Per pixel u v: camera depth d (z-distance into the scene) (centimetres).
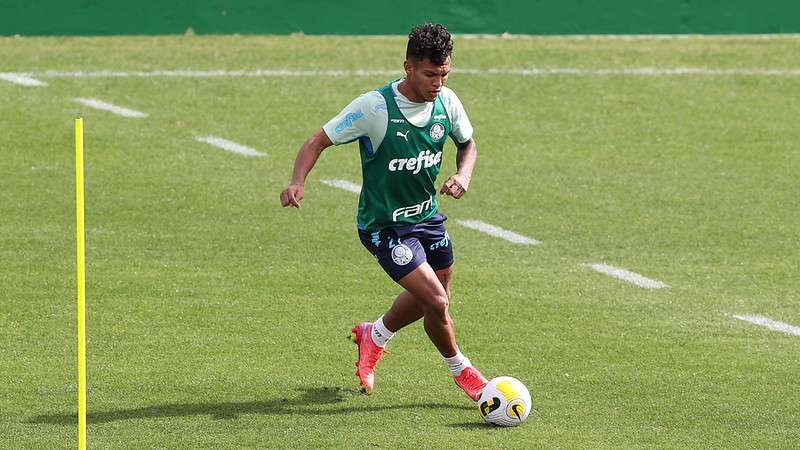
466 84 6397
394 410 2841
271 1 7325
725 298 3734
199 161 5078
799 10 7638
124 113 5722
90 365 3081
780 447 2675
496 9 7450
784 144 5616
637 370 3139
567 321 3500
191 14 7294
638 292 3769
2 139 5256
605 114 5997
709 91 6438
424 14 7412
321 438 2659
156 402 2855
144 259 3947
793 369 3170
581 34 7531
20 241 4084
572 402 2917
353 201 4650
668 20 7575
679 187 4950
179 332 3338
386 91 2689
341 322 3453
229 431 2691
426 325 2788
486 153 5344
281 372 3072
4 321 3384
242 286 3728
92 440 2625
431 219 2820
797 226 4497
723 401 2942
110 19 7219
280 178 4903
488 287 3769
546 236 4322
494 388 2744
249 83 6303
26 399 2853
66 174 4844
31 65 6481
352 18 7381
